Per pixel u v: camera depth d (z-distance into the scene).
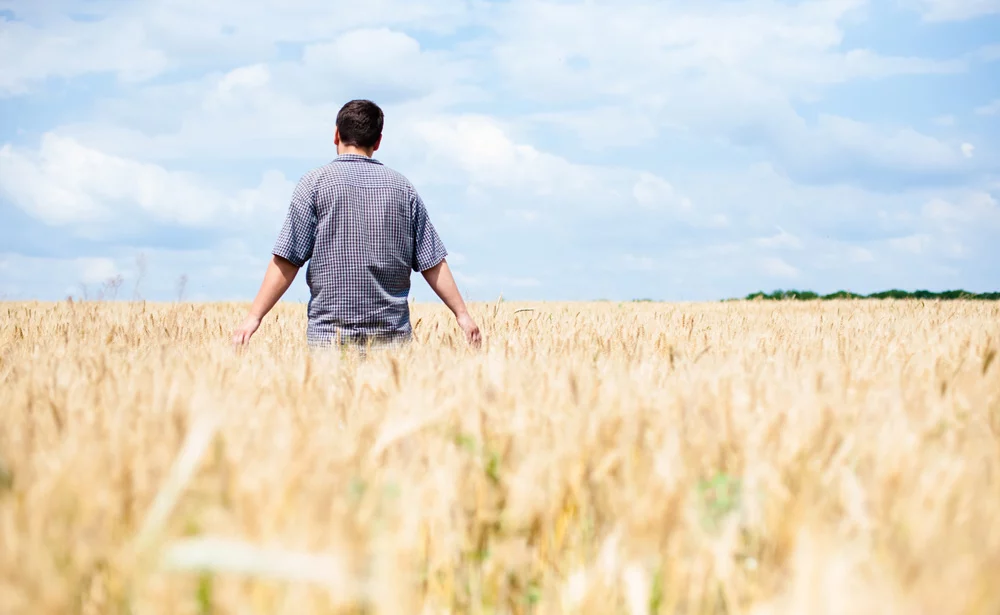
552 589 1.52
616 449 1.93
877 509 1.56
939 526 1.42
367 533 1.31
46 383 2.90
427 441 2.10
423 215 5.39
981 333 5.24
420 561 1.59
